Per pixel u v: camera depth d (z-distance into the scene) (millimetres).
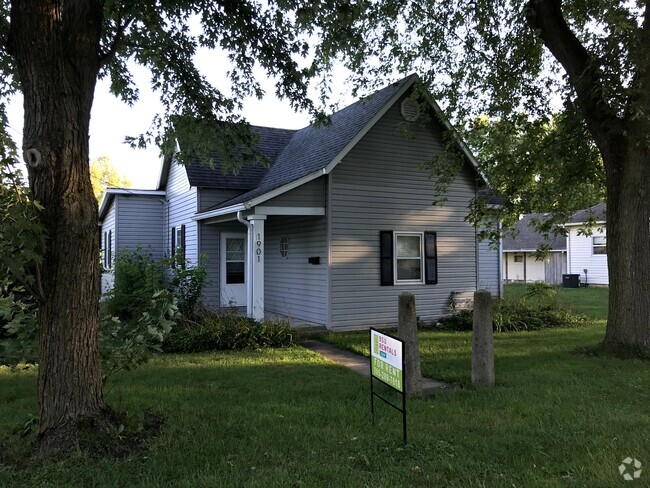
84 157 4137
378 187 11977
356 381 6559
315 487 3287
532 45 9125
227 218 12203
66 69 4020
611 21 6402
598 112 8117
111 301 11352
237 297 14852
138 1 6133
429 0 9875
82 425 3990
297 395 5805
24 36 3910
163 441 4113
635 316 8031
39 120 3936
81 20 4113
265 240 14836
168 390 5965
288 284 13320
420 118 12297
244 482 3371
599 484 3254
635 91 7000
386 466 3668
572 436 4223
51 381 3977
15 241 3408
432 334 11023
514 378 6523
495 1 9383
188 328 9648
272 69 7605
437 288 12789
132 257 13938
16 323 4273
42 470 3553
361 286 11711
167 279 15766
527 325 11773
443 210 12930
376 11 9844
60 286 4004
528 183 11055
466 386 6238
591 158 9781
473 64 10578
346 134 12156
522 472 3506
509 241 31875
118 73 7516
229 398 5617
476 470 3568
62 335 4004
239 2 6879
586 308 15586
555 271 28953
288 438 4254
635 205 8031
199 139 8086
